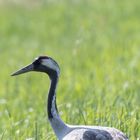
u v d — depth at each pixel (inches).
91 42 1242.6
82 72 930.7
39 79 954.1
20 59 1191.6
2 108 740.7
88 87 777.6
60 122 498.0
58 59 1103.0
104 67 921.5
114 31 1401.3
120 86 778.2
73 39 1411.2
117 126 558.3
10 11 1878.7
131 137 546.9
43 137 555.2
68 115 614.2
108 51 1091.3
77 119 593.0
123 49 1070.4
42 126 606.9
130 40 1220.5
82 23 1520.7
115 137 463.5
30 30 1628.9
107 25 1502.2
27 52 1285.7
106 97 697.0
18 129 602.2
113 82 814.5
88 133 466.0
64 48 1309.1
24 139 568.4
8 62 1171.9
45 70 512.4
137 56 1014.4
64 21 1684.3
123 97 683.4
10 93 851.4
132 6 1750.7
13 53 1312.7
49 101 504.4
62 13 1771.7
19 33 1611.7
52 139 555.2
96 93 734.5
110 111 602.5
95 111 607.8
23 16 1792.6
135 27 1439.5
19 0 1999.3
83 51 1112.8
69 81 855.7
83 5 1836.9
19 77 996.6
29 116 665.0
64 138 478.6
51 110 502.6
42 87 867.4
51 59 513.7
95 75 862.5
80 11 1770.4
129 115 589.3
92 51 1125.1
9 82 957.8
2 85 932.0
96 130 470.9
